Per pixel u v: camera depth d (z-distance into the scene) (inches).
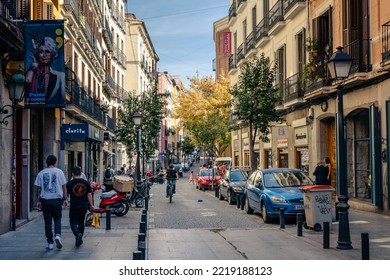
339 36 764.6
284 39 1075.3
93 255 376.8
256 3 1318.9
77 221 419.2
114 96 1765.5
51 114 787.4
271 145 1184.8
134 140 1263.5
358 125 743.1
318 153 865.5
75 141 1031.0
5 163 491.8
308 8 907.4
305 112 936.9
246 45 1398.9
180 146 3959.2
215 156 2155.5
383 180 636.1
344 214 403.2
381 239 442.9
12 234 484.4
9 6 505.4
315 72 821.9
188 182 2070.6
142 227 402.0
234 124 1421.0
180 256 380.5
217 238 470.0
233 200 871.1
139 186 825.5
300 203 569.3
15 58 532.4
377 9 646.5
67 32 908.0
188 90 1940.2
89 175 1261.1
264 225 577.6
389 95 616.4
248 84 911.7
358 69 666.2
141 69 2322.8
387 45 612.1
